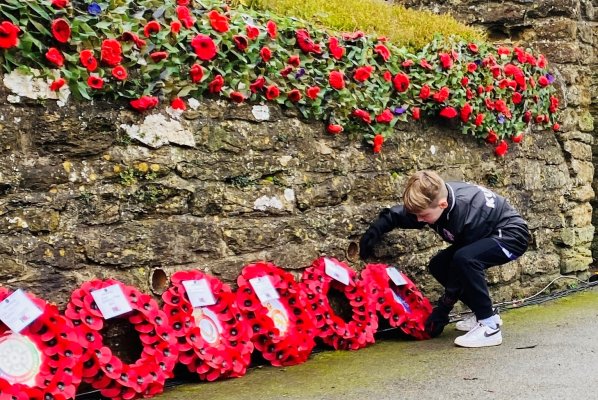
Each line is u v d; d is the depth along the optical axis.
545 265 6.10
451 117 5.05
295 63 4.14
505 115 5.54
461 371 3.67
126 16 3.47
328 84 4.32
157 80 3.56
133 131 3.50
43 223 3.21
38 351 3.03
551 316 5.20
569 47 6.47
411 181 4.23
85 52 3.28
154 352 3.35
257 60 3.98
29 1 3.15
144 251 3.52
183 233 3.67
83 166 3.35
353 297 4.35
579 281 6.50
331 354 4.11
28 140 3.19
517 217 4.43
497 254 4.33
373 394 3.27
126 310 3.30
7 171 3.11
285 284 4.01
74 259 3.29
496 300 5.53
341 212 4.43
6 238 3.10
